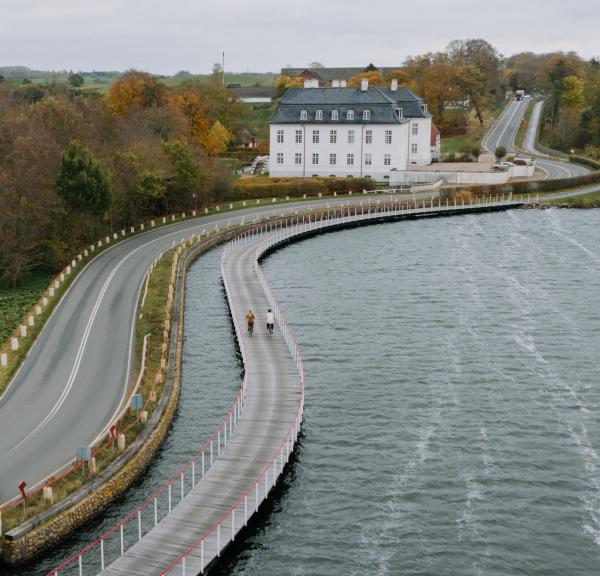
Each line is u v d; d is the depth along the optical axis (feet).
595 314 255.70
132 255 326.44
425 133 562.25
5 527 124.98
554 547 131.44
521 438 168.96
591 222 429.79
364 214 437.99
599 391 193.06
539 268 321.52
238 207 448.65
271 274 313.94
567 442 167.12
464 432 172.04
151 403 176.65
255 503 138.51
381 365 212.02
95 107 424.46
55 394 180.65
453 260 338.75
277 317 246.88
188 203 434.30
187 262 320.70
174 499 143.74
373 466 157.89
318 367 210.79
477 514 140.87
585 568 126.11
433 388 196.13
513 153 651.25
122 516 137.80
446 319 252.01
